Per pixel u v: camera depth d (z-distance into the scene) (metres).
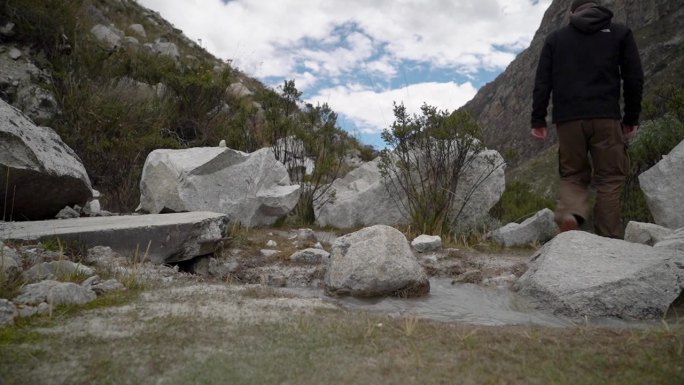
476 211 6.86
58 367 1.92
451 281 4.23
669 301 3.16
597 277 3.33
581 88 4.41
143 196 6.55
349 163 12.17
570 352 2.12
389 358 2.03
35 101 8.38
